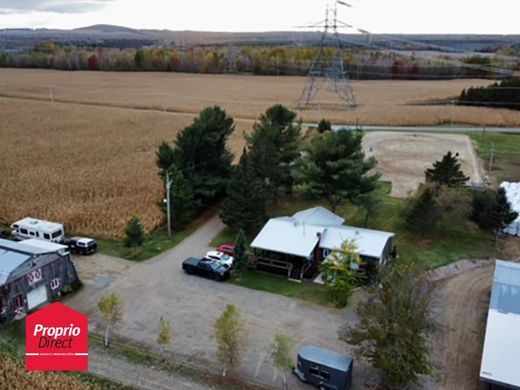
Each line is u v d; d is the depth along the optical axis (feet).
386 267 97.55
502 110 313.12
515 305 80.64
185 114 312.91
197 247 121.60
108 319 83.76
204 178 142.61
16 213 135.44
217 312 92.79
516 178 172.86
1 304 86.69
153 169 178.19
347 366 70.49
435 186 132.36
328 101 367.25
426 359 75.31
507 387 67.92
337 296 94.73
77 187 157.07
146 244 122.42
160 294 99.19
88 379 73.00
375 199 127.54
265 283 104.32
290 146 145.48
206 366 77.20
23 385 69.62
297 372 74.23
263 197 127.13
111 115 306.76
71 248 116.78
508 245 123.34
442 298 98.43
